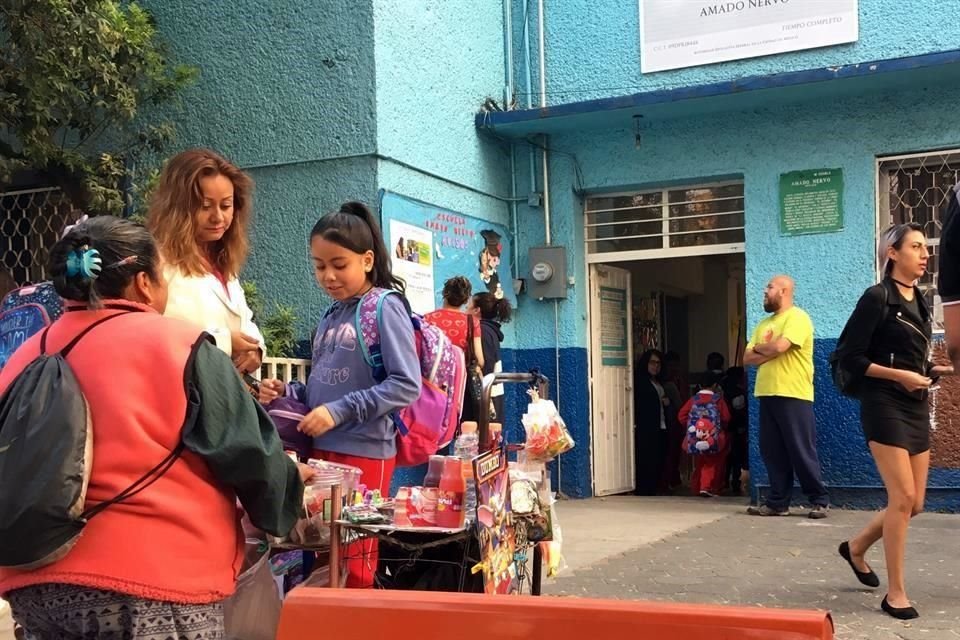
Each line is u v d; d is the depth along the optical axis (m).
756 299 8.45
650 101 8.16
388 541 3.24
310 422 3.32
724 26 8.50
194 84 7.69
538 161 9.22
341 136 7.34
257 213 7.54
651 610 1.81
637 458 10.12
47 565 2.15
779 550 6.31
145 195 6.86
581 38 9.02
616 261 9.30
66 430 2.13
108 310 2.40
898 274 4.80
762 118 8.46
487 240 8.80
